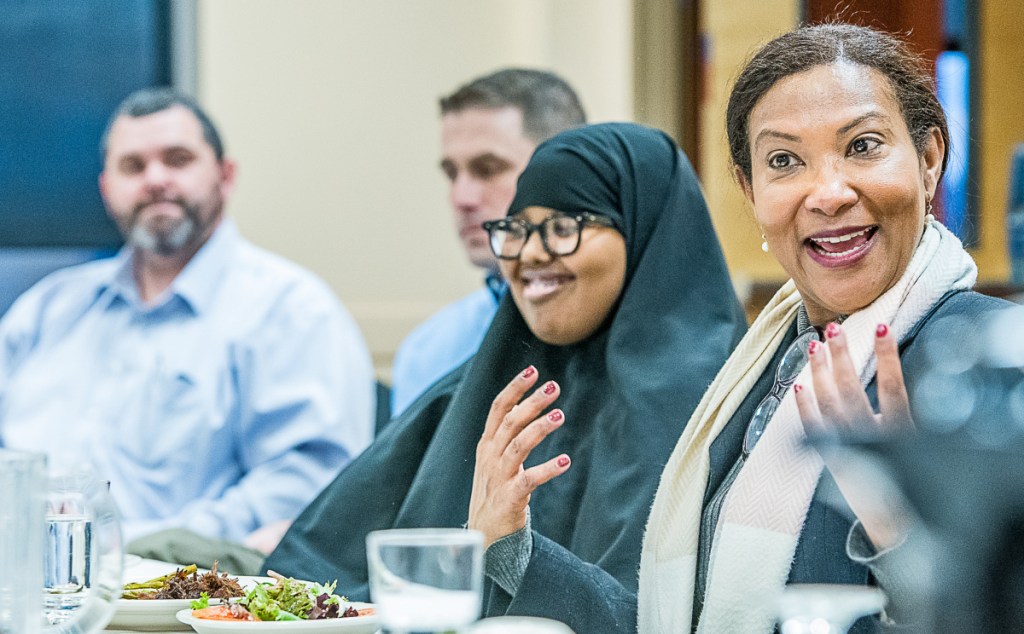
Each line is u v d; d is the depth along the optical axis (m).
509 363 4.93
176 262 8.19
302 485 7.60
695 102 9.78
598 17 9.93
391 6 10.52
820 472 3.37
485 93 7.24
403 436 5.09
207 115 8.29
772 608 3.15
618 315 4.71
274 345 7.89
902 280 3.54
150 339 8.02
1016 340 1.92
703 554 3.70
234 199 10.38
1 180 10.45
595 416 4.69
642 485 4.30
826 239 3.56
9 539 2.57
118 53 10.55
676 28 9.74
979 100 9.69
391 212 10.49
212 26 10.43
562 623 3.54
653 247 4.77
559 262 4.73
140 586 3.79
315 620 3.25
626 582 4.09
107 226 10.57
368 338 10.35
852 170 3.54
